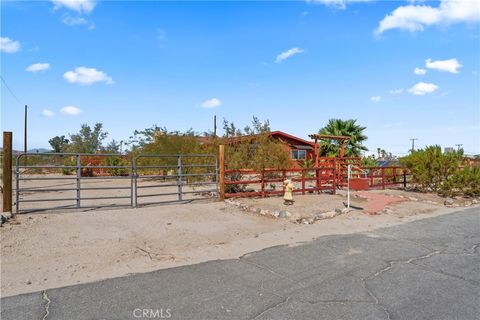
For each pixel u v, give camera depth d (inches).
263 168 534.3
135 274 217.8
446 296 185.5
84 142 1659.7
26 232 304.0
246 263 239.9
